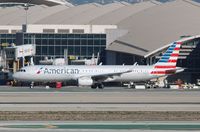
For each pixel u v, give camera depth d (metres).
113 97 171.62
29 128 104.56
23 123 111.56
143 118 120.00
